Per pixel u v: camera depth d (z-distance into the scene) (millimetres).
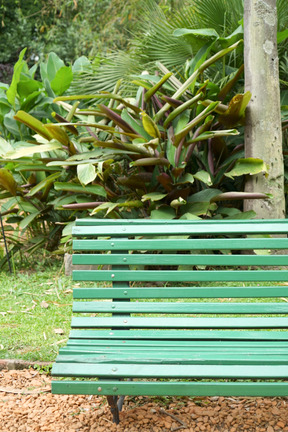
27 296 5223
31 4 22062
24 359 3625
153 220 2979
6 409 3066
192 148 5656
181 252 5887
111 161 5727
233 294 2824
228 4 6930
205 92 5875
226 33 6973
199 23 7129
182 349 2645
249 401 3084
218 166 6129
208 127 5773
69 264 5824
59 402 3148
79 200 6055
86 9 17484
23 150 5762
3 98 7422
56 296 5172
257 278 2848
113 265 2916
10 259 6742
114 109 5875
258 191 5770
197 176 5449
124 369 2414
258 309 2805
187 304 2820
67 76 7406
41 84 7543
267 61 5719
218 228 2910
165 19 7688
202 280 2863
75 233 2928
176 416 2928
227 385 2338
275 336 2779
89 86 7594
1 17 21953
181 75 6629
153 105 6184
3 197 6605
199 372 2389
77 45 17625
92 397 3209
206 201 5539
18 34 21953
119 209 6008
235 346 2689
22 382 3402
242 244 2887
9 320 4465
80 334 2799
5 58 22172
